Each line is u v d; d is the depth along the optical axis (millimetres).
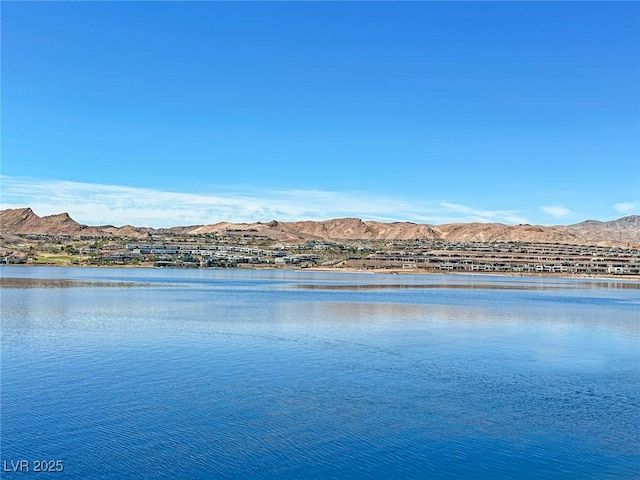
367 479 32156
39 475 32094
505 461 34594
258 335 79625
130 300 138750
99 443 36500
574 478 32562
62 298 141125
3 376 52406
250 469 33188
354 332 83750
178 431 38625
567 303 150375
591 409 44281
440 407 44531
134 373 54344
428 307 127875
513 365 60219
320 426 39938
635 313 121625
